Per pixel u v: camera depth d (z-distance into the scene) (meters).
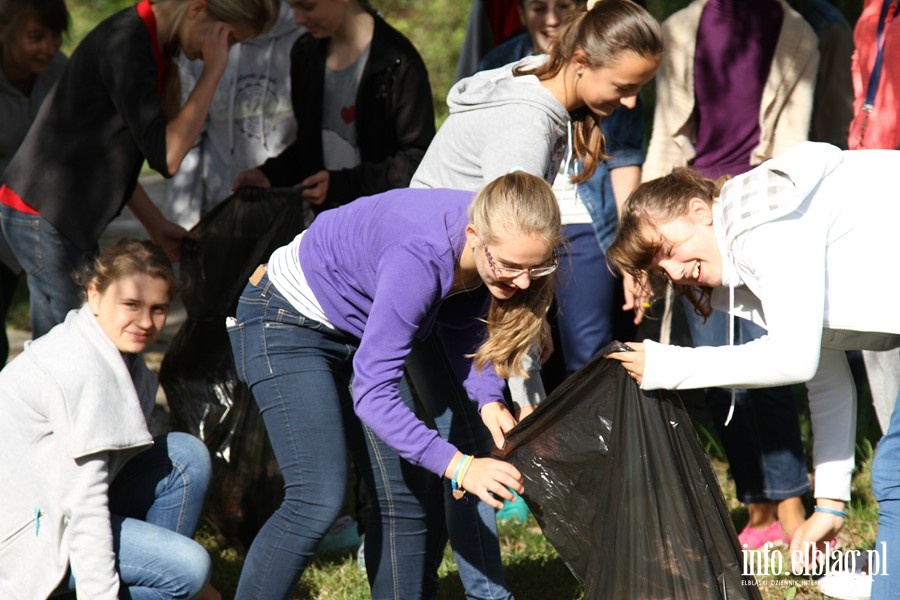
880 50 6.98
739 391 6.65
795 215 4.47
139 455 5.56
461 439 5.39
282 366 4.96
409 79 7.09
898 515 4.75
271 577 4.94
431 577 5.49
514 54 7.89
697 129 7.54
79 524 4.95
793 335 4.37
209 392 6.62
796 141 7.40
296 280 4.96
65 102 6.55
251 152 8.09
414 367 5.41
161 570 5.14
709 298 5.11
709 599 4.61
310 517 4.91
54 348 5.10
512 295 4.64
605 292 7.29
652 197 4.75
